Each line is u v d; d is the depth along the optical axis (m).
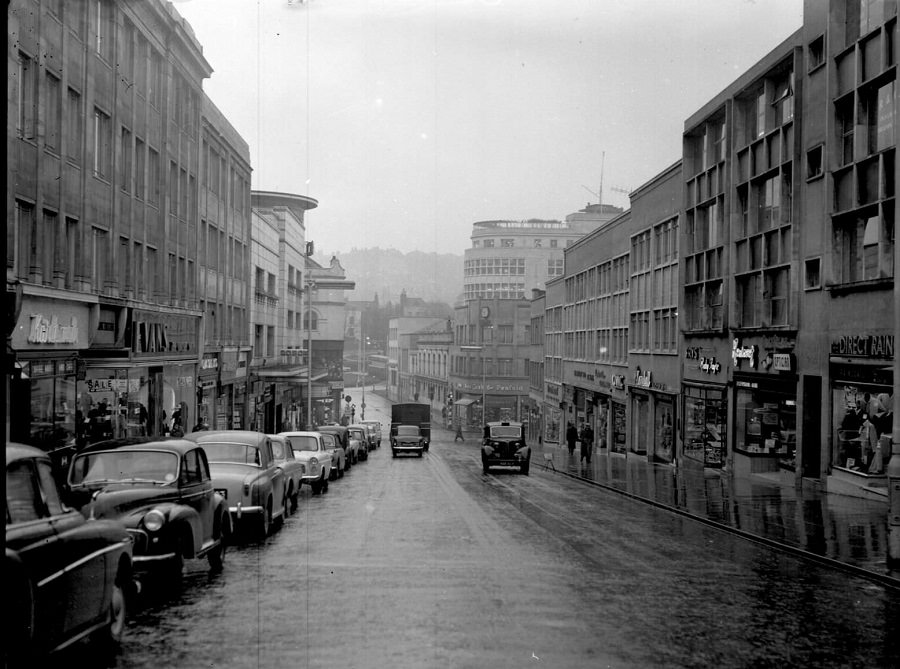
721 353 33.31
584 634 8.66
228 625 8.81
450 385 111.00
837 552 14.55
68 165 22.92
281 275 63.28
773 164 29.36
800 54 27.14
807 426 26.11
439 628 8.77
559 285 70.44
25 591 6.12
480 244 138.00
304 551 13.77
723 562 13.68
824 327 25.03
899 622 9.76
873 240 22.77
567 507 21.91
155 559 9.85
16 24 18.89
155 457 11.09
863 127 23.19
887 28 21.95
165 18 31.39
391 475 33.56
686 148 37.53
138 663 7.45
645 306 44.69
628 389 46.66
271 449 16.59
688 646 8.34
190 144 36.91
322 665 7.39
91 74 24.41
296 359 69.31
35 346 20.73
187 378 36.69
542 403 78.25
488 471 36.53
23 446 7.05
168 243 33.81
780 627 9.29
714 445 33.94
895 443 13.11
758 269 29.97
